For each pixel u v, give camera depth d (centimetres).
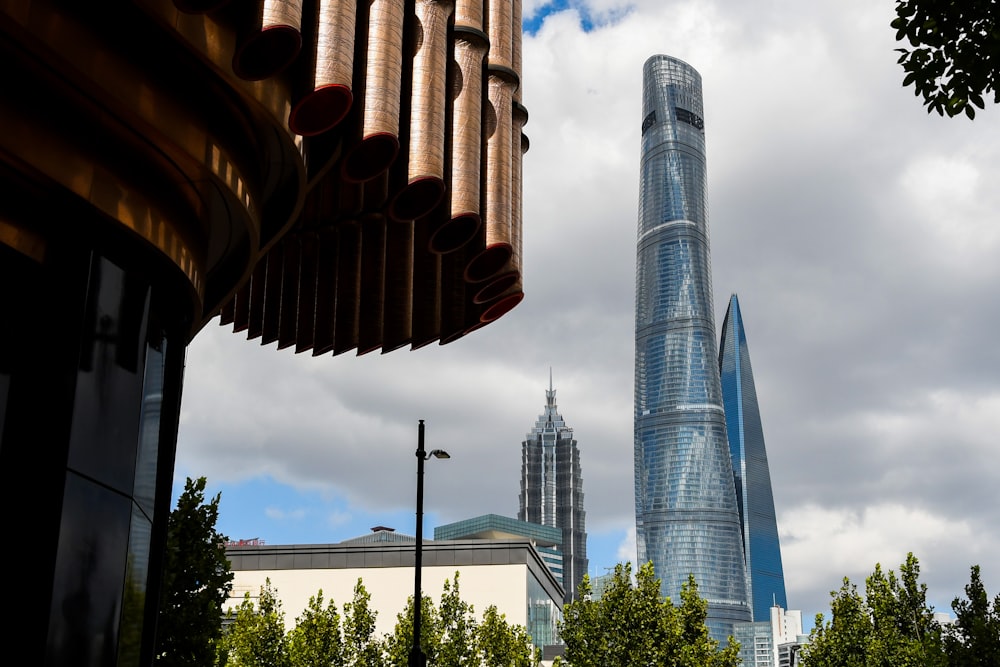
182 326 1800
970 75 1636
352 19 1858
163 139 1587
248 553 7519
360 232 2677
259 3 1595
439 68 2216
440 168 2175
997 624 4072
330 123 1812
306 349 2798
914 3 1638
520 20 2825
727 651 4712
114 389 1547
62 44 1399
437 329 2730
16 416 1444
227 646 4641
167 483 1747
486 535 11862
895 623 4534
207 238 1875
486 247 2500
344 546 7462
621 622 4622
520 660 4834
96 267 1533
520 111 2775
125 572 1547
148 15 1459
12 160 1413
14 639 1374
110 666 1492
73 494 1445
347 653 4747
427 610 4856
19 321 1477
